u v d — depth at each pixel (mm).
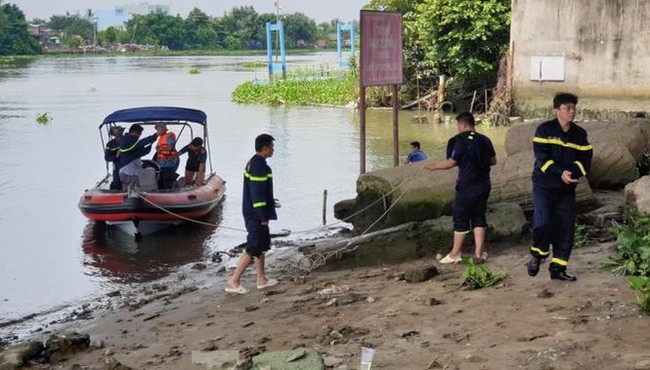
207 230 15211
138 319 9461
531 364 5758
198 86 59312
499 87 30516
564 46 28234
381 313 7910
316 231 14375
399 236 11094
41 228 15453
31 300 10977
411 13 38375
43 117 34969
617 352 5781
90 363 7734
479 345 6387
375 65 13008
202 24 173250
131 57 148000
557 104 7641
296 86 47875
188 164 16797
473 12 32344
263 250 9969
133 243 14305
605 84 27750
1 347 8875
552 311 6969
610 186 12680
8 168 22438
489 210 10875
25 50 143250
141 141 15633
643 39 27031
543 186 7809
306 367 6250
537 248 8000
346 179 19688
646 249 7945
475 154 9367
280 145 26172
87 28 189375
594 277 7969
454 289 8352
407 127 30469
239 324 8477
